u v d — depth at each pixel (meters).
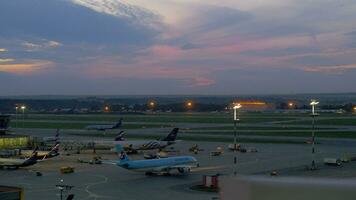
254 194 9.20
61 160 135.25
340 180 8.88
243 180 9.39
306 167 117.06
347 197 8.52
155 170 104.69
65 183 93.69
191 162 110.25
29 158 117.69
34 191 84.44
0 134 188.75
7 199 40.19
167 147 174.25
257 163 126.44
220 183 9.78
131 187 89.25
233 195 9.42
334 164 121.75
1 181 96.56
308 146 173.62
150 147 157.75
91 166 121.50
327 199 8.62
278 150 161.00
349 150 159.00
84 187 89.31
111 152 158.38
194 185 91.31
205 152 157.12
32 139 177.12
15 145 166.38
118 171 111.75
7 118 190.88
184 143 190.12
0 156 133.25
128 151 155.75
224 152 156.62
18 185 91.31
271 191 9.10
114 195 80.88
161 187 89.12
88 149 163.00
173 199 77.06
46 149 159.25
